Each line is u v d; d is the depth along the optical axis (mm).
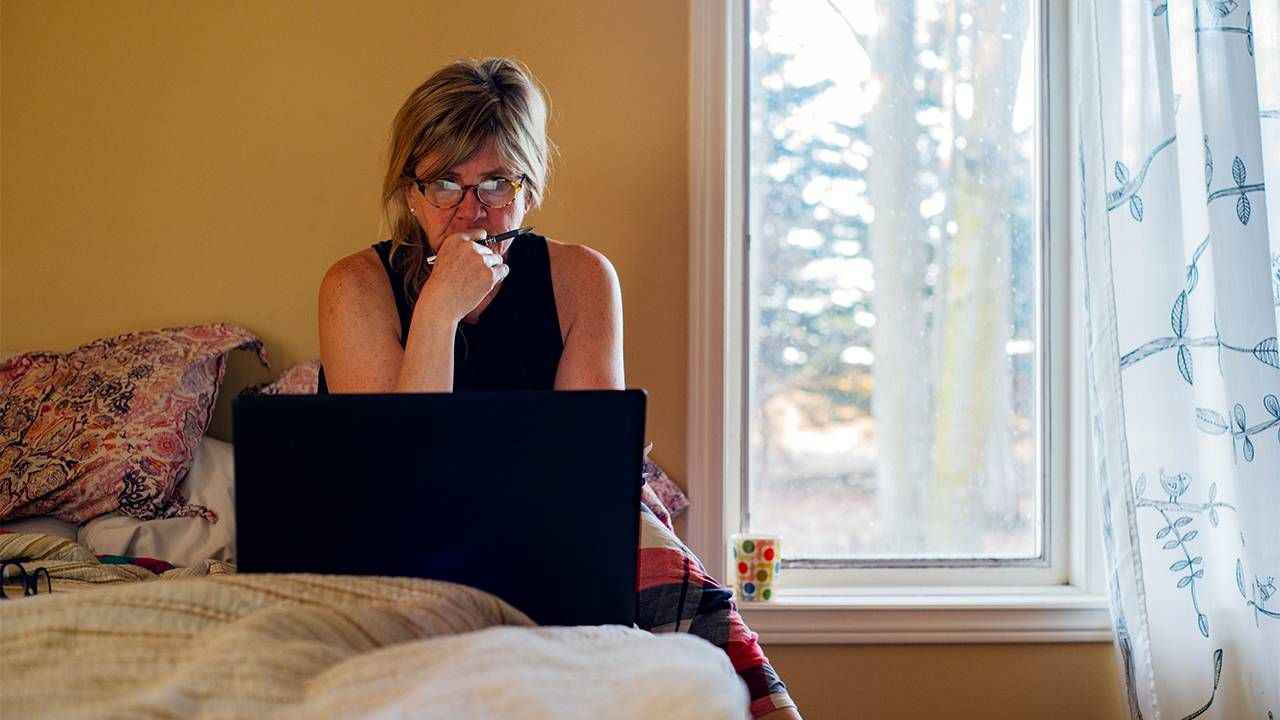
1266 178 2469
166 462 2301
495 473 1014
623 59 2672
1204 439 2490
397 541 1009
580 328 1947
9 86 2639
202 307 2648
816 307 2826
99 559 1953
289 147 2654
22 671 874
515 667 807
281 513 997
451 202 1769
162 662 875
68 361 2451
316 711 770
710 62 2662
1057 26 2814
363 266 1929
